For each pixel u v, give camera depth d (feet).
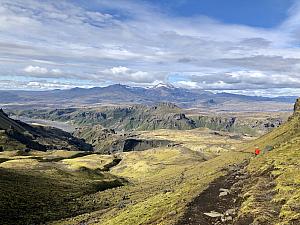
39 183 548.31
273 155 292.81
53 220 360.07
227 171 312.71
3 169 584.81
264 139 600.39
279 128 632.38
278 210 149.07
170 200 222.07
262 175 234.17
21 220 346.54
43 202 431.43
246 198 181.27
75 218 343.46
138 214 217.56
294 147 297.94
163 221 169.48
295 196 155.53
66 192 525.75
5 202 387.55
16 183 501.15
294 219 129.70
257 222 137.69
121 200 446.60
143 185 597.93
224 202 186.91
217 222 152.87
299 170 205.57
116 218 236.43
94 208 415.44
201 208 177.58
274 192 179.11
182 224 155.63
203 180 284.41
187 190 238.68
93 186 617.62
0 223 323.16
